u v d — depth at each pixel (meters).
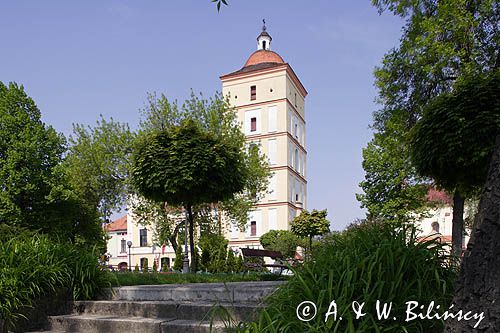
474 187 9.93
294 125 54.75
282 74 51.38
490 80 8.73
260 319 2.79
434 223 41.19
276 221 49.06
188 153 11.55
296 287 3.06
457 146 8.70
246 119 52.56
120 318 4.77
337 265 3.15
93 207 27.50
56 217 24.67
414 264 3.23
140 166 11.93
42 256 5.42
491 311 2.01
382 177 26.06
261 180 26.72
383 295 2.88
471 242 2.19
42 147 24.84
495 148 2.25
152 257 56.00
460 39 14.19
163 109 25.33
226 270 19.92
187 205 12.48
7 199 22.94
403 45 15.50
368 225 4.18
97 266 5.91
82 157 27.61
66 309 5.31
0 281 4.81
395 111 15.64
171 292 5.20
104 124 27.66
